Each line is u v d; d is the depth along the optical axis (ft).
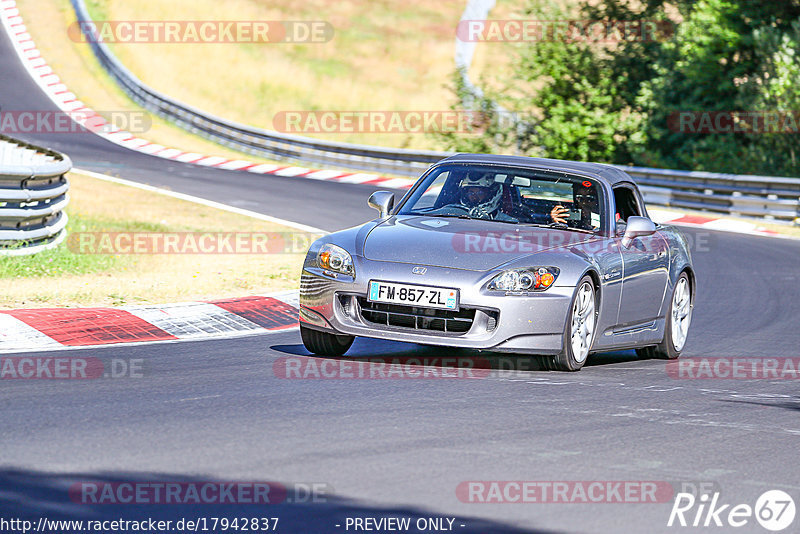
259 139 422.82
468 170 102.73
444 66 646.33
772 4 361.30
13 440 61.21
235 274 146.00
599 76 385.70
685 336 110.73
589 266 91.04
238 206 251.80
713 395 85.40
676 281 107.45
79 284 130.21
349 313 89.30
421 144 528.63
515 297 86.69
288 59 648.38
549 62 386.93
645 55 392.06
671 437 68.85
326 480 55.57
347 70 643.45
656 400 81.35
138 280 137.28
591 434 68.33
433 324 87.66
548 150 379.55
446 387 81.30
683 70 371.97
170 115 481.87
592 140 379.55
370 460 59.57
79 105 491.31
